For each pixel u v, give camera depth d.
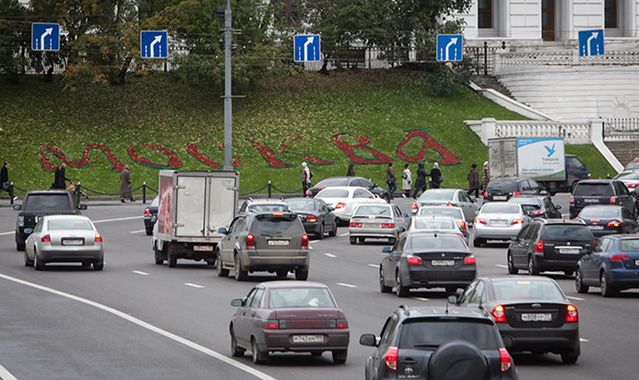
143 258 94.44
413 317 31.67
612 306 64.62
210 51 176.88
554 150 152.00
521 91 191.38
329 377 42.25
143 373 43.25
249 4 177.50
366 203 110.56
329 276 81.75
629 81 191.25
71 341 51.78
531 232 80.81
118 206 142.50
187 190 87.00
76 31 171.88
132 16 173.50
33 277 79.56
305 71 192.75
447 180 163.00
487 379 29.53
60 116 169.75
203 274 82.62
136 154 163.00
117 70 177.88
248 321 45.91
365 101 183.12
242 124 173.38
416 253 68.00
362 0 187.75
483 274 82.31
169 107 176.25
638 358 46.62
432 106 183.00
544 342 45.00
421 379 30.94
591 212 101.56
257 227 76.62
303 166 151.00
